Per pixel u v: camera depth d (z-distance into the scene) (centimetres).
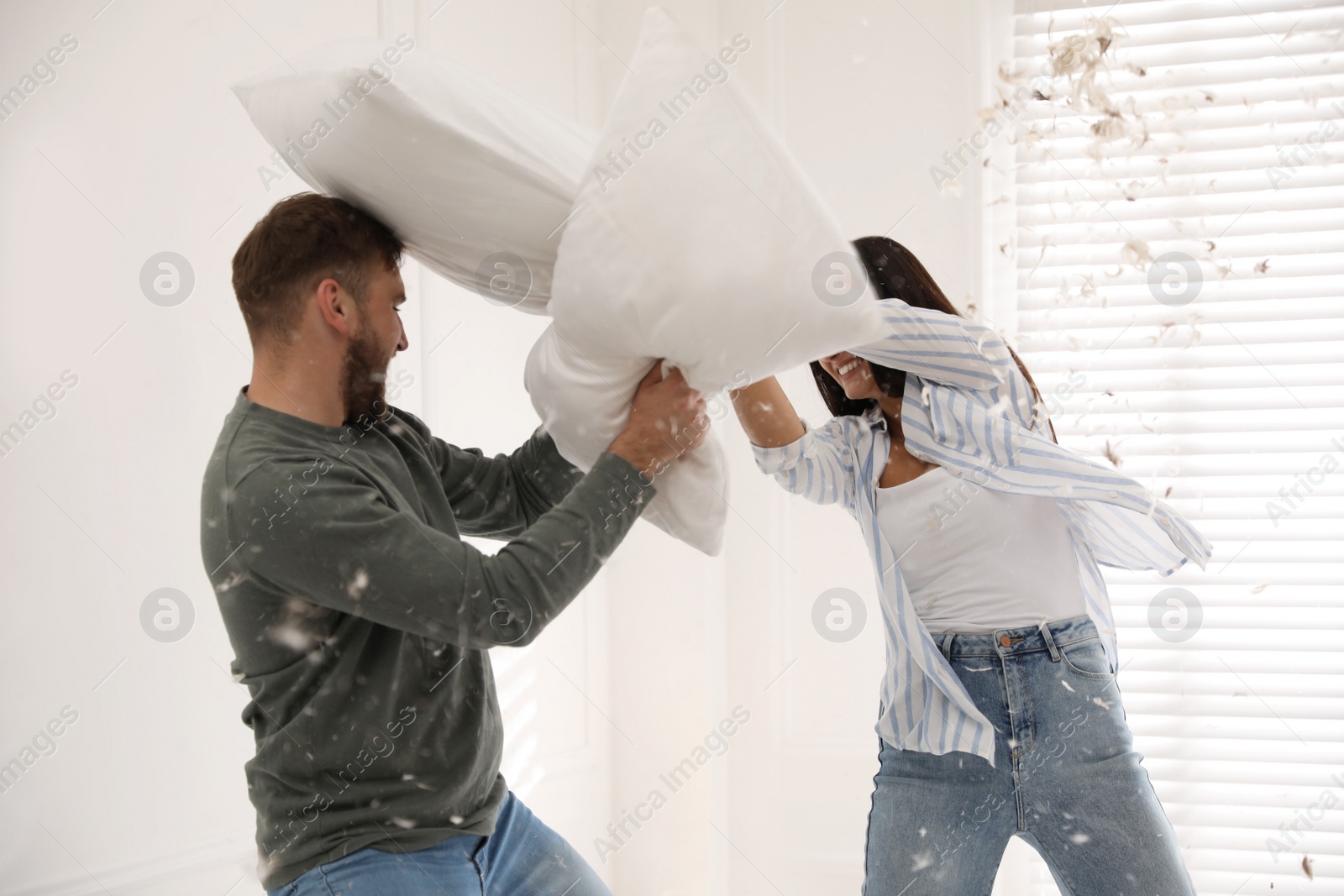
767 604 258
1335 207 234
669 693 257
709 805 254
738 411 162
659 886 257
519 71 239
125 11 165
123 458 164
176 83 173
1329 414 237
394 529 102
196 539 175
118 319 164
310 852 106
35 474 153
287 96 113
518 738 237
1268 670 239
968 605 148
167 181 171
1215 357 240
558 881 128
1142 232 242
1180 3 238
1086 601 156
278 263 109
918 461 157
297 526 100
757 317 102
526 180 110
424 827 110
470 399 231
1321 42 232
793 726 257
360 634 108
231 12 181
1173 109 233
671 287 101
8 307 150
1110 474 142
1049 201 245
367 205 117
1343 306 235
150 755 167
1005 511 148
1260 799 240
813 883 255
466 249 117
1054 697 142
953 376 149
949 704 146
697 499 124
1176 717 244
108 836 161
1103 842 139
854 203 251
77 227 159
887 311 147
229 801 178
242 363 183
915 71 247
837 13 251
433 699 112
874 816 154
